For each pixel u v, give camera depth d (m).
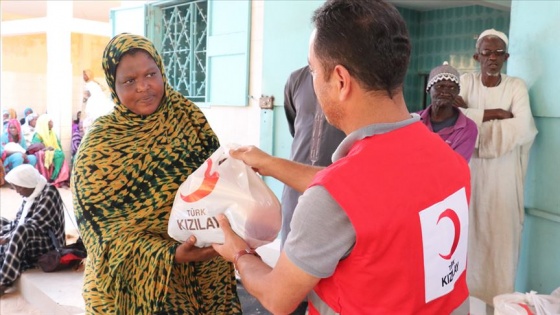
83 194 1.75
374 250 1.03
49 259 4.10
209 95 5.66
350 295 1.08
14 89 12.40
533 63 3.02
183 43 6.12
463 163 1.21
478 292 3.13
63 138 9.56
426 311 1.10
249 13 5.10
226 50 5.35
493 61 3.04
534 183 3.08
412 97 5.26
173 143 1.84
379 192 1.04
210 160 1.60
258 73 5.10
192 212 1.53
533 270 3.10
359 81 1.09
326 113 1.17
